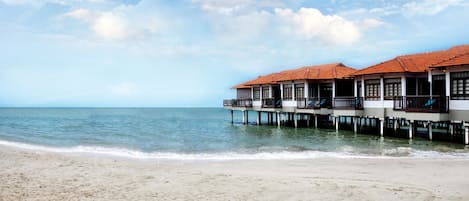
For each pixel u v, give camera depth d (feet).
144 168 48.03
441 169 45.29
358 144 73.82
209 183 38.55
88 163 52.19
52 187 37.45
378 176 41.83
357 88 92.89
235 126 138.51
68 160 54.95
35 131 118.01
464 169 45.14
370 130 102.99
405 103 75.92
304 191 34.88
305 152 63.67
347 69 113.50
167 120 202.08
